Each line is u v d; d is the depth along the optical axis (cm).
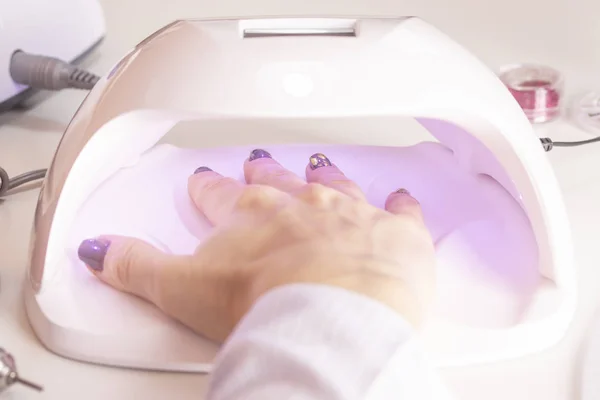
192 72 37
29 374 37
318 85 36
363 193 46
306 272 34
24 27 64
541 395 36
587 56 73
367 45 38
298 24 40
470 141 49
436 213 48
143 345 37
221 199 46
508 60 72
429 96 37
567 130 62
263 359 27
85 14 71
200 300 37
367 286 33
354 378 26
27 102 68
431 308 39
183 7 85
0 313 42
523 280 41
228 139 62
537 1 85
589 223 49
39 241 40
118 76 40
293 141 62
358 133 63
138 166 52
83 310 39
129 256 40
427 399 27
